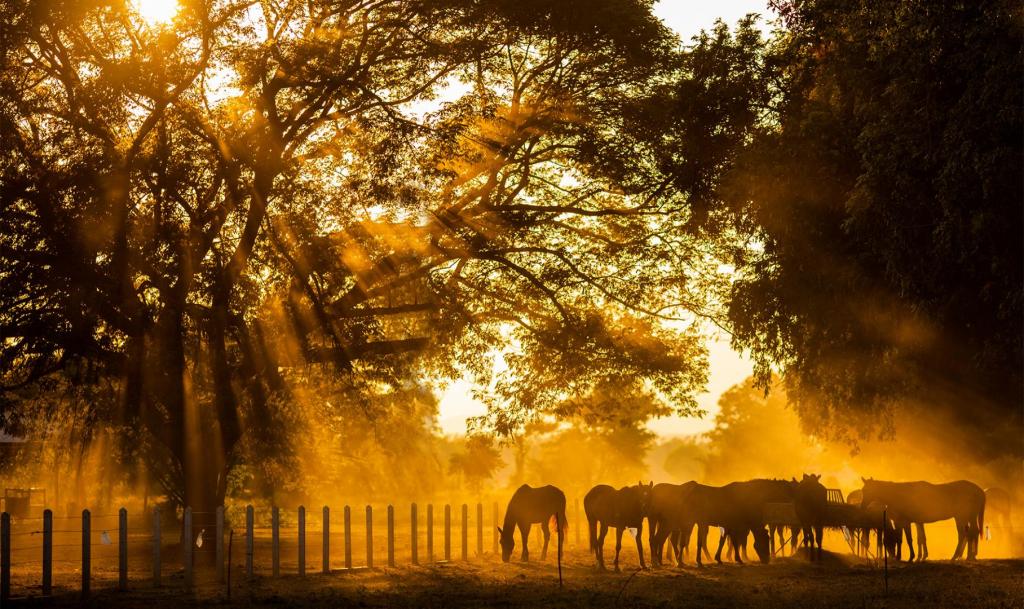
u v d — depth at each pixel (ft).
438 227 92.38
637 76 94.58
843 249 69.56
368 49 91.40
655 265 102.89
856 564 79.97
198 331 85.51
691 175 86.12
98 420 94.07
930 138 55.01
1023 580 63.05
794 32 75.31
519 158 98.02
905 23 56.39
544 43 97.81
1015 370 60.59
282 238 85.10
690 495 81.25
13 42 74.59
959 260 55.36
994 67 50.83
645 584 65.87
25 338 78.74
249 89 85.92
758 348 81.00
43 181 75.05
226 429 86.63
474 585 66.59
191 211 82.53
